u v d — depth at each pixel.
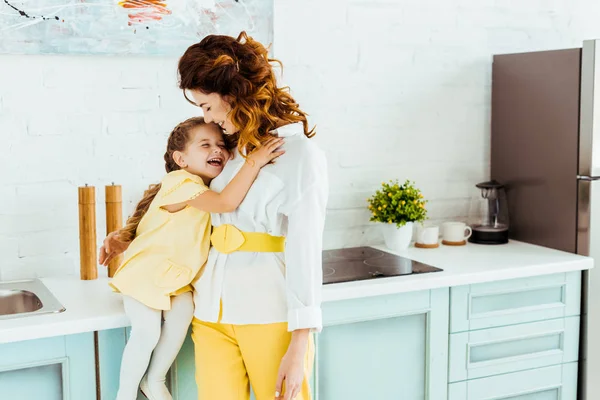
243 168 1.82
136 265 1.94
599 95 2.59
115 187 2.33
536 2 3.11
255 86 1.78
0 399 1.88
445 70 2.97
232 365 1.87
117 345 1.99
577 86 2.64
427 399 2.43
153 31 2.43
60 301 2.09
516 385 2.57
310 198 1.77
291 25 2.66
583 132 2.62
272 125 1.83
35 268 2.39
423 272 2.41
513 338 2.54
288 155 1.81
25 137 2.34
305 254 1.76
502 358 2.54
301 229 1.77
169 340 1.94
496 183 2.90
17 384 1.89
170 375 2.07
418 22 2.89
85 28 2.35
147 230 2.00
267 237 1.85
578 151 2.65
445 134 3.00
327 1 2.71
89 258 2.34
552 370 2.63
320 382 2.27
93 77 2.40
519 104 2.91
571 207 2.70
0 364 1.85
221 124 1.85
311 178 1.78
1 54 2.28
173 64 2.50
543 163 2.81
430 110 2.96
